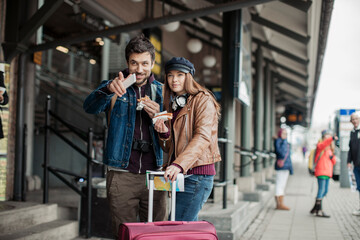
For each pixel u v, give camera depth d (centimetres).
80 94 1239
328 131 775
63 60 1302
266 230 620
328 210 842
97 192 512
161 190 278
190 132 281
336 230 629
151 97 295
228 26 676
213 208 571
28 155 749
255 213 748
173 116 291
